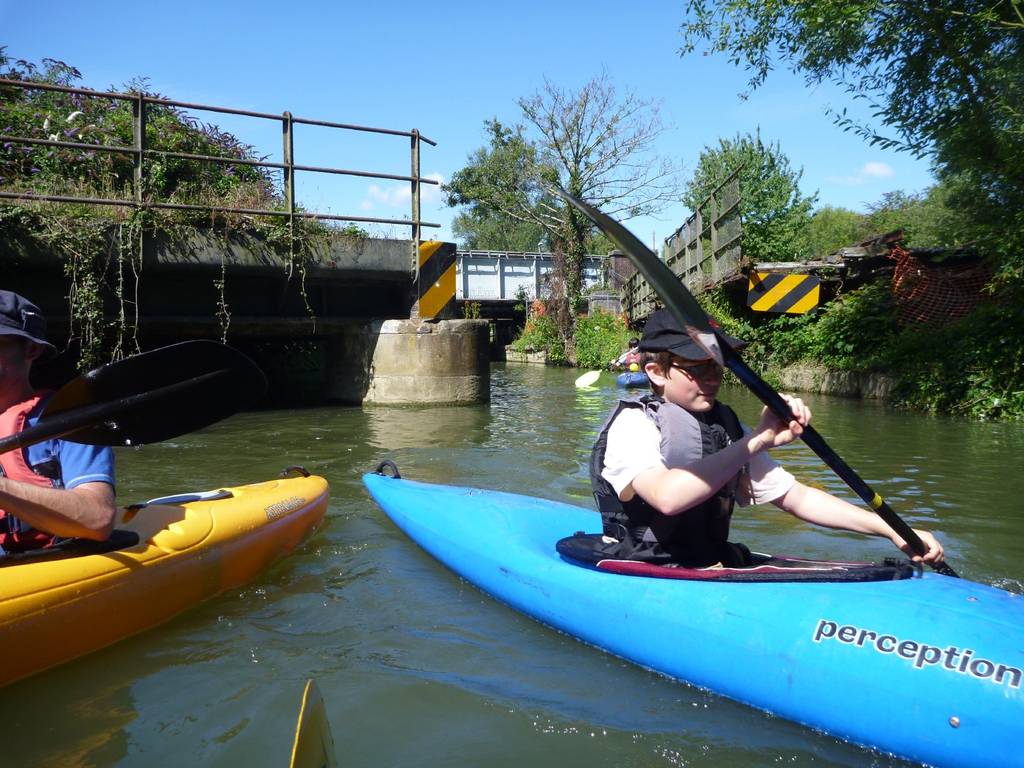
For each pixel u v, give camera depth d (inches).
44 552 99.1
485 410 348.2
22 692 88.9
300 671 94.5
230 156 386.3
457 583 127.6
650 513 98.0
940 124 304.5
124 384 95.7
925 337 348.2
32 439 88.4
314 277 333.4
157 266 295.3
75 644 96.3
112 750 76.7
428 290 358.3
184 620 111.1
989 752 69.8
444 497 154.6
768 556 105.3
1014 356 295.6
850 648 80.4
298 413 332.2
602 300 1010.7
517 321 1213.7
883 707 76.1
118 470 209.6
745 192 671.8
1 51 347.3
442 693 88.9
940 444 237.9
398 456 230.8
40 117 327.0
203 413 104.0
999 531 146.8
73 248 272.4
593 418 321.4
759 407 365.1
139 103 281.9
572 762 75.0
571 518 139.9
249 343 425.7
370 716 83.4
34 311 94.6
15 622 89.7
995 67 287.9
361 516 165.8
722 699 88.1
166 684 90.9
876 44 312.3
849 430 267.7
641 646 95.7
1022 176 287.0
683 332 90.0
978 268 365.4
